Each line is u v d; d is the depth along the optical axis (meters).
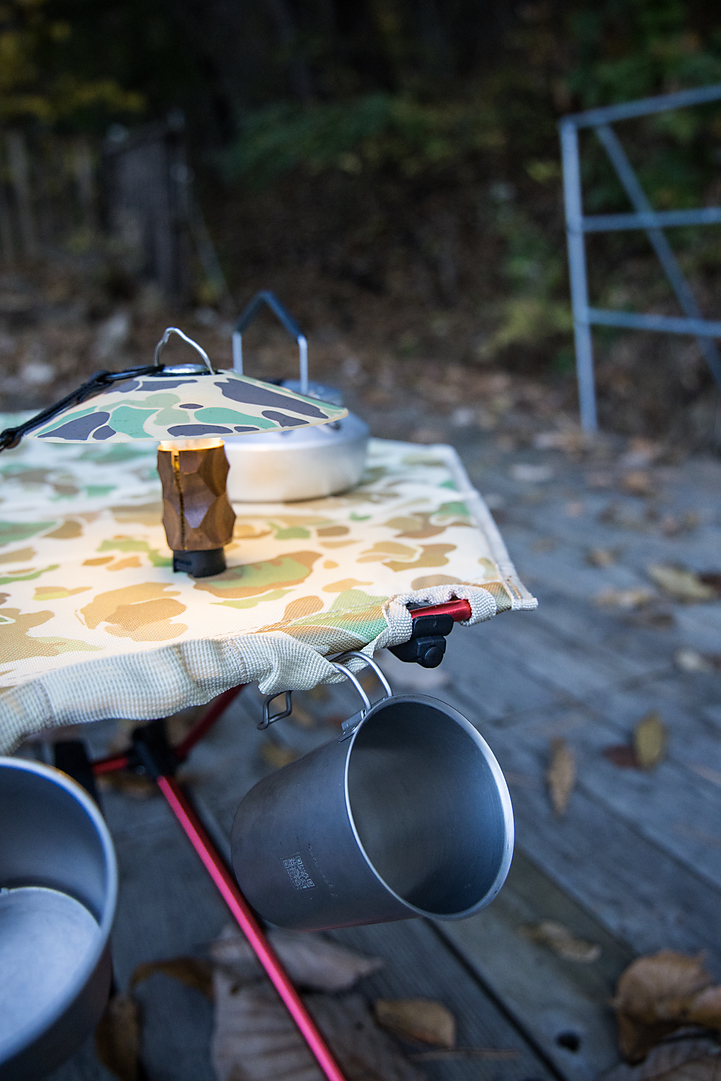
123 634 0.77
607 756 1.84
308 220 8.12
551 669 2.19
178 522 0.87
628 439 4.34
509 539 3.03
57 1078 1.15
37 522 1.09
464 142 7.10
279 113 9.12
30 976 0.60
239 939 1.33
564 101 5.91
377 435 4.25
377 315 7.03
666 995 1.23
